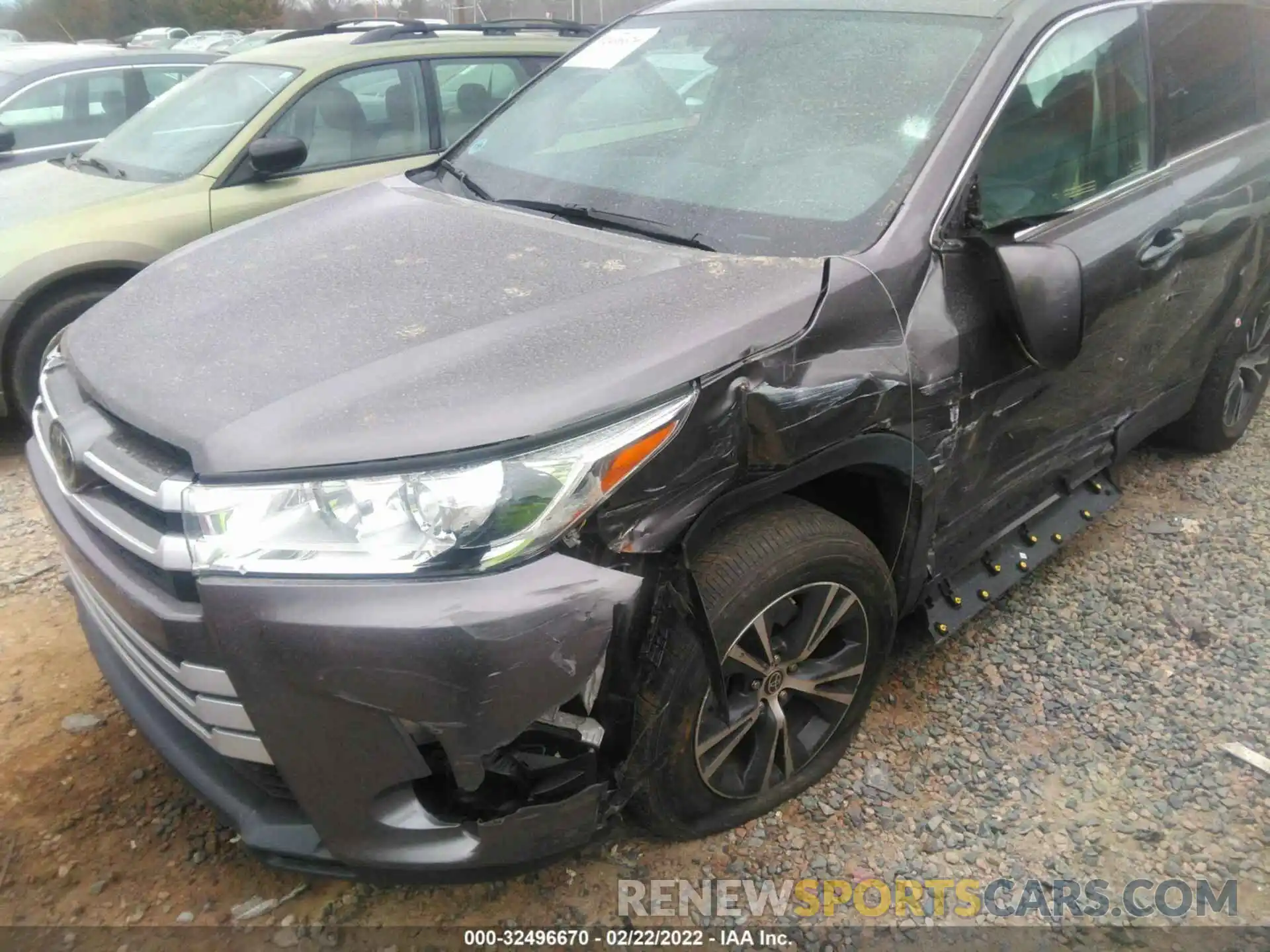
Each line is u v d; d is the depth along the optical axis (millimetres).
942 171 2430
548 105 3234
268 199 4766
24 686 2906
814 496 2469
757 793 2383
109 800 2500
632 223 2586
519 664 1723
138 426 1884
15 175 5074
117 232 4391
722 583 2090
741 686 2262
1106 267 2816
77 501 2018
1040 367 2479
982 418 2529
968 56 2635
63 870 2301
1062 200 2812
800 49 2852
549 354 1926
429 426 1757
